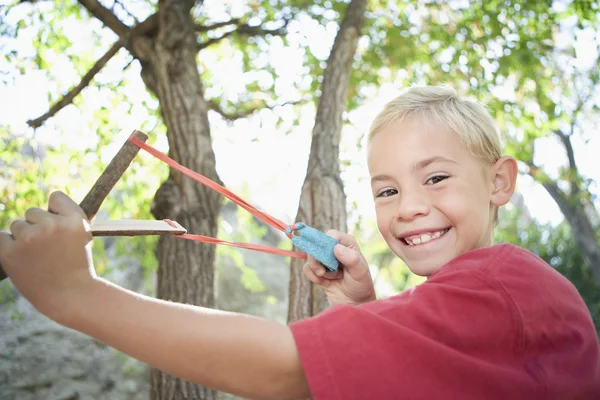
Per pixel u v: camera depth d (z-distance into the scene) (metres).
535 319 1.16
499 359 1.11
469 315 1.11
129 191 5.19
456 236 1.39
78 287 0.99
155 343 0.99
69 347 7.73
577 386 1.19
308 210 3.19
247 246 1.54
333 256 1.60
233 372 1.01
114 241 8.87
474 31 5.02
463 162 1.41
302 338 1.04
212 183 1.44
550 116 5.25
